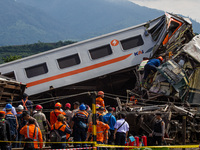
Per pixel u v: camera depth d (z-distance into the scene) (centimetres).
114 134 3647
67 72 6347
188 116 4812
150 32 6444
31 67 6353
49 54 6394
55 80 6341
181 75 5266
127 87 7044
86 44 6419
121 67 6388
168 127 4391
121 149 3653
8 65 6334
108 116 3750
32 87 6319
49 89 6319
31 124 3041
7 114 3703
